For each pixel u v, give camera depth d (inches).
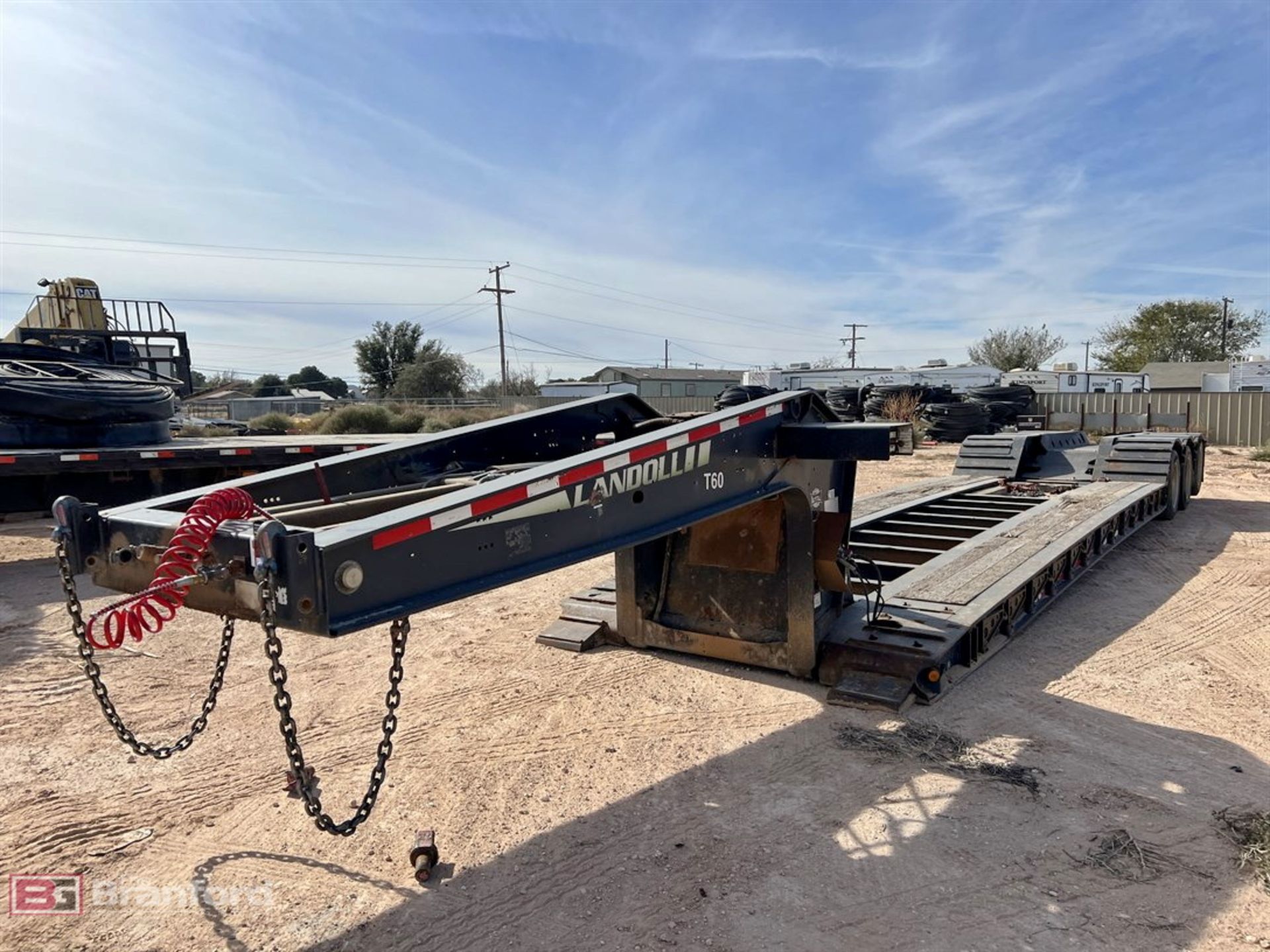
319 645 210.8
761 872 110.4
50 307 531.2
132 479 339.9
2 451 308.0
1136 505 320.8
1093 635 211.2
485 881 109.6
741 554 182.1
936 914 101.1
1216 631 212.7
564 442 163.2
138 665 196.1
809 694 170.1
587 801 129.9
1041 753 143.8
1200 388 1854.1
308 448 373.7
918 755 142.7
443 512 92.3
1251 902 102.1
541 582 278.8
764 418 149.9
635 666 187.9
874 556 259.1
